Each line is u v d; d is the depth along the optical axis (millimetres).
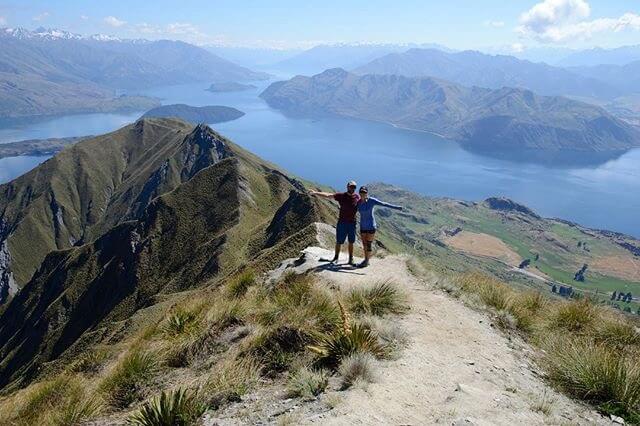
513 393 8805
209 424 7852
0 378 112438
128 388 10469
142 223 136750
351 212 16609
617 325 12922
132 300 109188
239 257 94312
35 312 135375
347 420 6949
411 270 16734
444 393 8398
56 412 10070
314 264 17094
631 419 8266
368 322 10867
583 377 9391
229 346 11312
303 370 8719
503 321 13086
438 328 11828
